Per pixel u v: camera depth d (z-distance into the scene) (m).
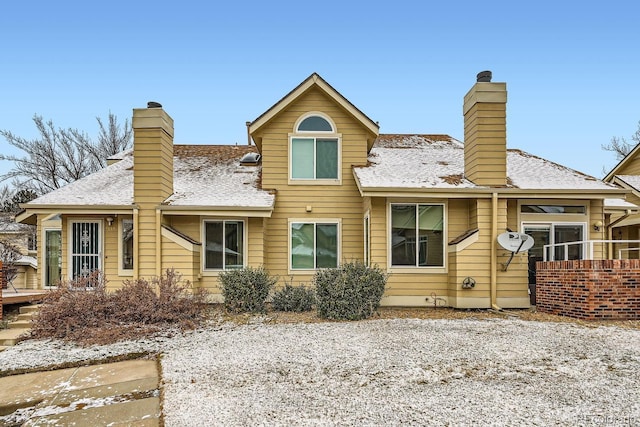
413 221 12.85
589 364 7.05
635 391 5.88
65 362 8.16
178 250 12.81
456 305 12.23
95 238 13.82
